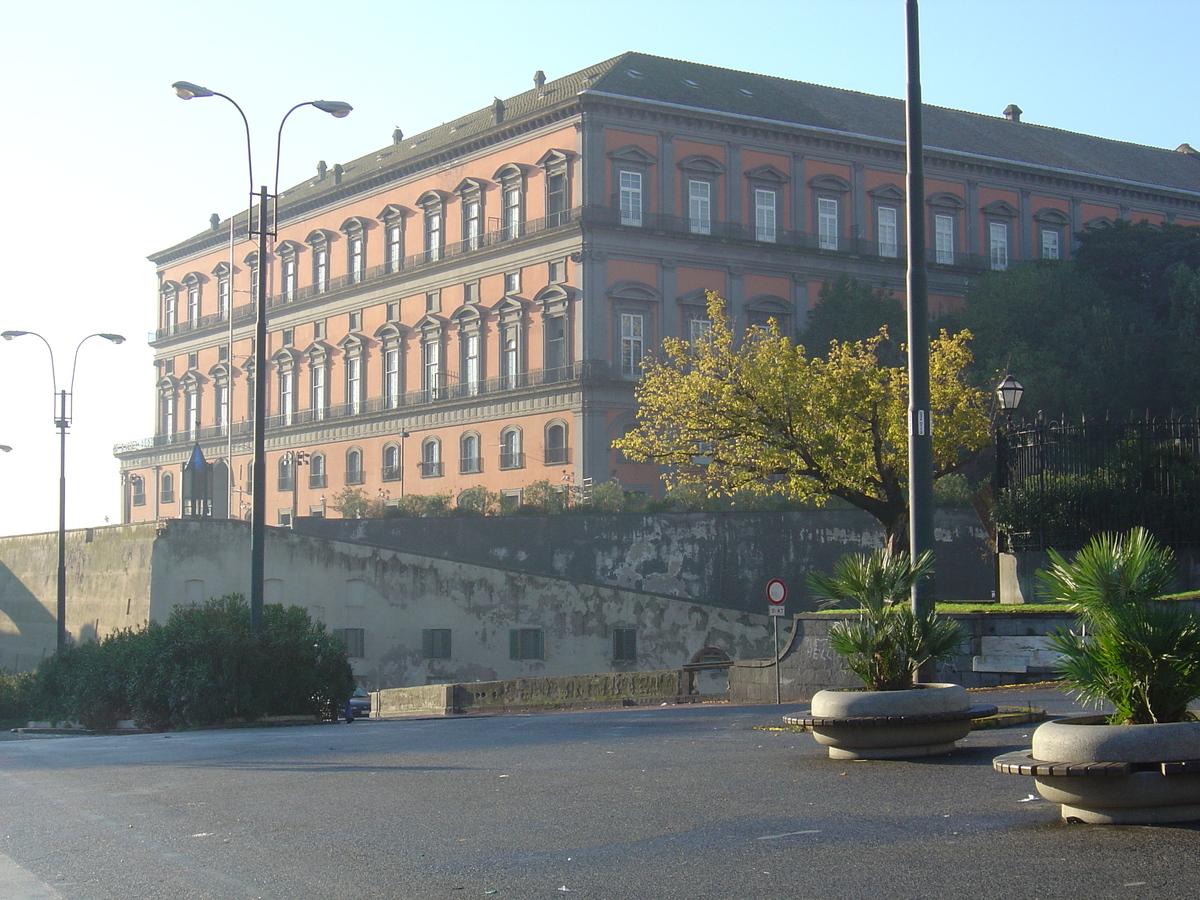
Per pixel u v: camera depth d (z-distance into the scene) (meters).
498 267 73.00
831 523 52.78
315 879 7.91
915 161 17.42
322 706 28.36
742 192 71.19
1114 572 8.98
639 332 68.31
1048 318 66.31
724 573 54.09
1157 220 85.88
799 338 71.62
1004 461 26.11
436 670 50.31
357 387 83.56
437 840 9.00
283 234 90.75
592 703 35.16
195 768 14.47
